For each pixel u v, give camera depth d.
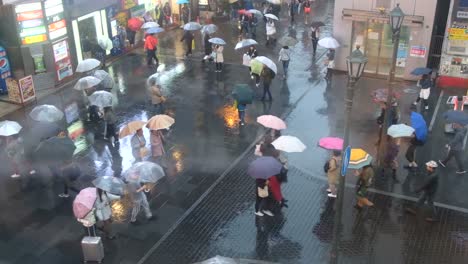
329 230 14.20
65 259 13.19
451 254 13.27
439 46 24.80
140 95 23.42
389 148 16.17
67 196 15.80
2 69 23.08
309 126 20.22
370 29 24.88
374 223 14.45
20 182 16.66
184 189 16.20
